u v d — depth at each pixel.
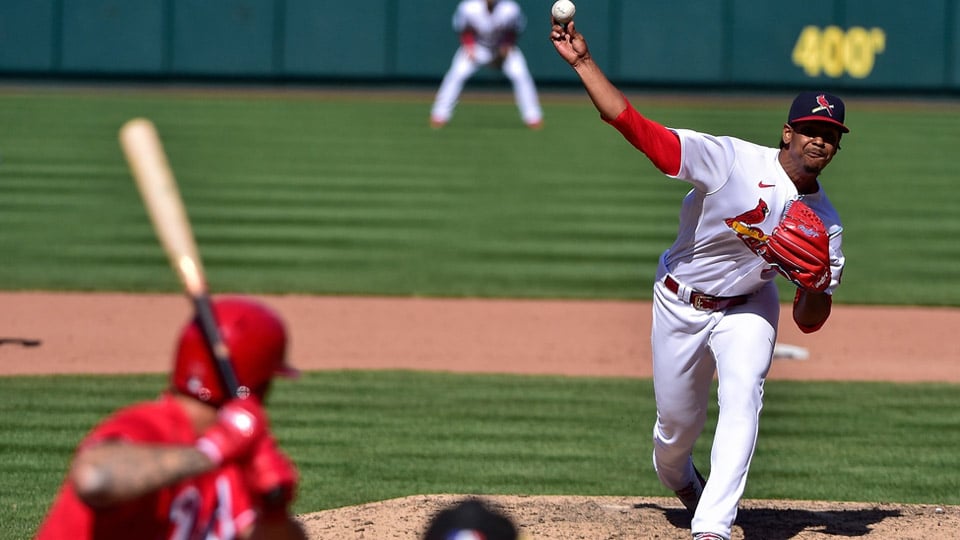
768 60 105.31
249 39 106.00
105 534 9.23
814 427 28.42
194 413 9.59
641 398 30.97
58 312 40.00
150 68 105.75
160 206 10.04
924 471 25.09
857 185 68.25
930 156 78.00
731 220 17.89
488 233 54.66
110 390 30.53
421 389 31.45
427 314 40.84
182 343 9.62
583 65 17.55
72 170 67.88
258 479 9.11
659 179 69.06
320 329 38.34
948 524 21.11
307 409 29.22
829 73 105.62
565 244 52.75
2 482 23.08
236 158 71.69
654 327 19.38
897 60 105.44
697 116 87.94
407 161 72.62
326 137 80.50
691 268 18.53
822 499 23.14
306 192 62.62
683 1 104.69
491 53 84.81
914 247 53.94
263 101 98.12
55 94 99.12
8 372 32.34
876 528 20.80
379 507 21.31
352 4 105.94
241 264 47.69
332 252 50.31
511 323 39.81
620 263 49.53
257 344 9.61
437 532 8.12
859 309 42.88
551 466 25.05
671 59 105.19
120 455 8.49
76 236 52.75
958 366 35.12
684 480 20.73
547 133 85.12
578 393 31.39
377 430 27.55
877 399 31.11
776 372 33.97
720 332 18.61
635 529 20.36
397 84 107.50
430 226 55.81
